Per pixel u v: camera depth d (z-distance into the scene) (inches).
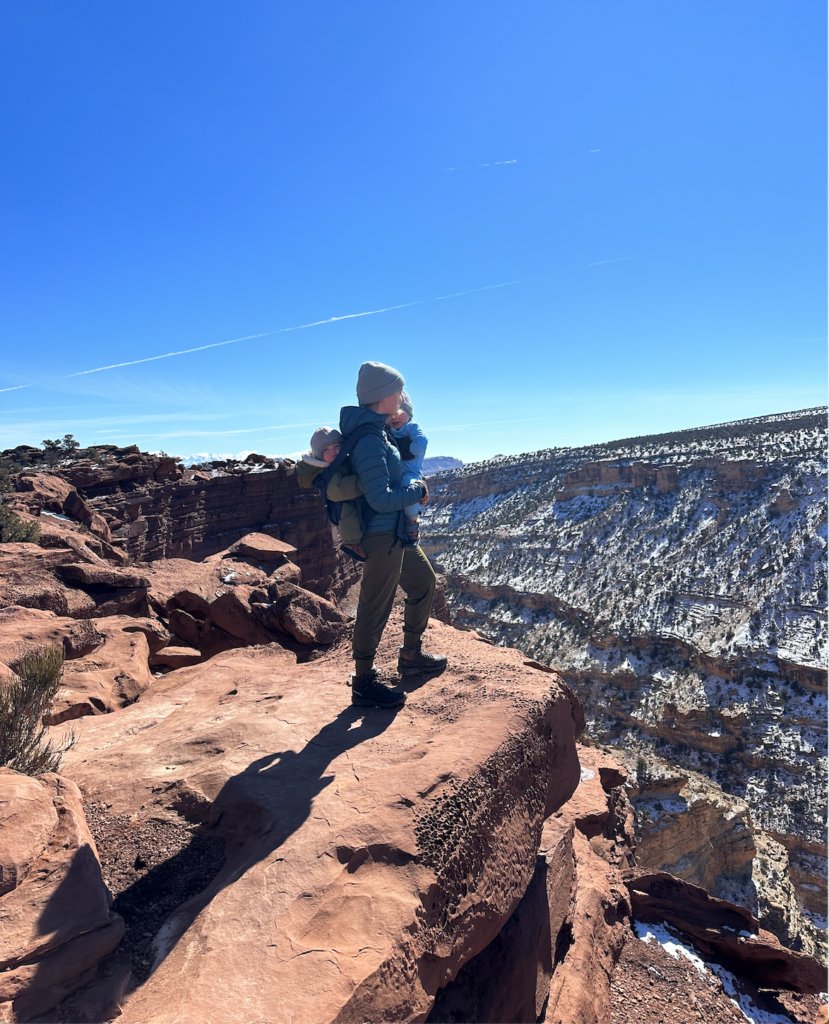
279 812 103.0
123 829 108.9
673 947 230.5
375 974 73.9
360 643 142.4
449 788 105.7
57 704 209.2
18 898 77.7
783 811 2664.9
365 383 130.3
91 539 634.8
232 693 181.8
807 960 216.8
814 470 4576.8
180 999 66.6
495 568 5654.5
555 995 149.5
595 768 308.3
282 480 1668.3
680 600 4170.8
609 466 6072.8
